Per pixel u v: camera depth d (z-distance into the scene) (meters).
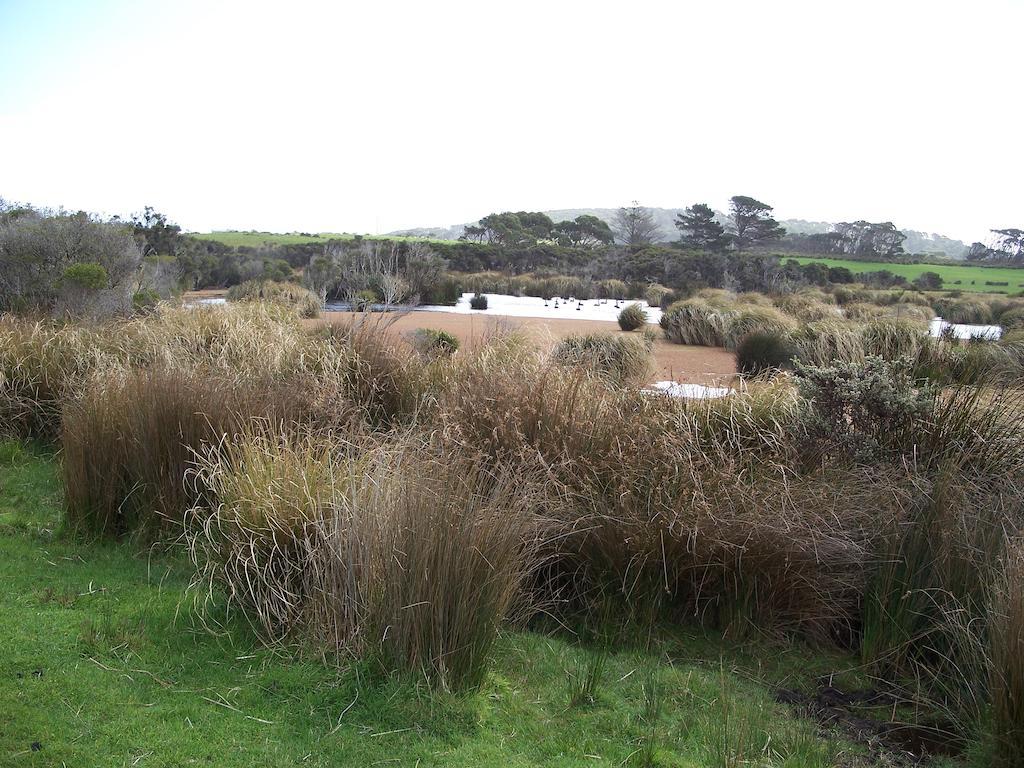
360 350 7.46
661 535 4.02
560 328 21.12
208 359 7.44
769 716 3.25
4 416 6.62
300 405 5.52
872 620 3.88
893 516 4.15
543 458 4.57
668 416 5.26
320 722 2.89
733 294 32.03
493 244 66.31
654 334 18.77
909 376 5.89
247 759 2.64
